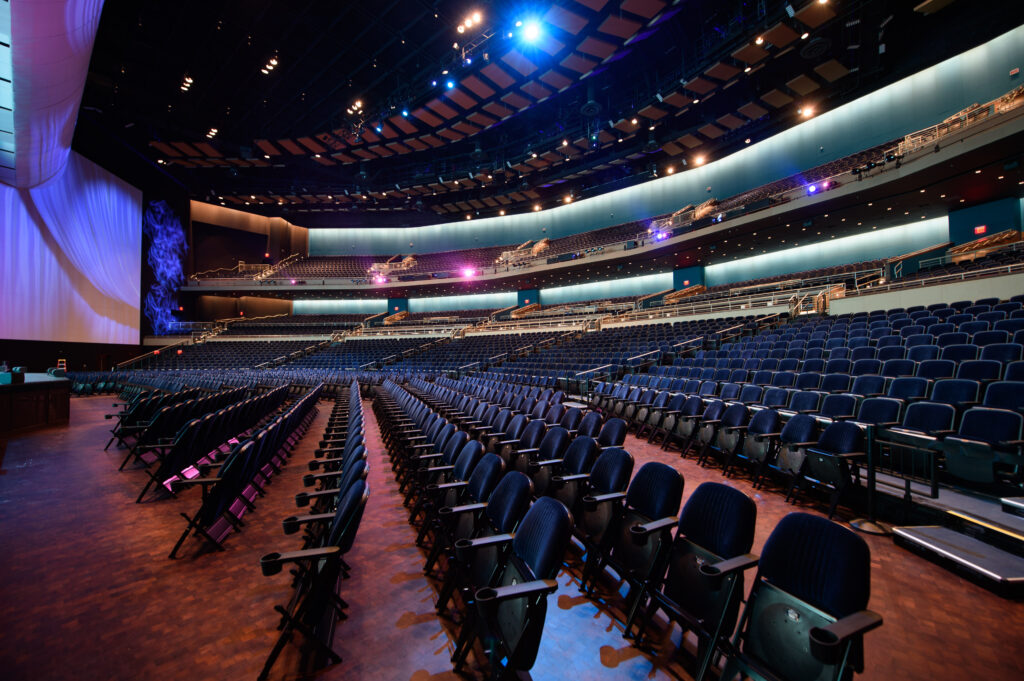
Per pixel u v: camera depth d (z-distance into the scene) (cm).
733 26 1228
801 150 1642
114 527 341
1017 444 265
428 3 1253
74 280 1587
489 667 185
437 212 2611
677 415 523
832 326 831
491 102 1588
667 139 1738
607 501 236
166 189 2117
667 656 193
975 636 195
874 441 320
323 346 2117
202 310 2375
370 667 186
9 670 182
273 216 2633
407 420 558
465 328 2064
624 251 1767
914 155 1041
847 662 132
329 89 1614
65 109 904
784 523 168
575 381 951
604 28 1202
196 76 1480
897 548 279
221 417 449
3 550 299
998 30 1193
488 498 250
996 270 777
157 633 208
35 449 626
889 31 1348
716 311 1273
